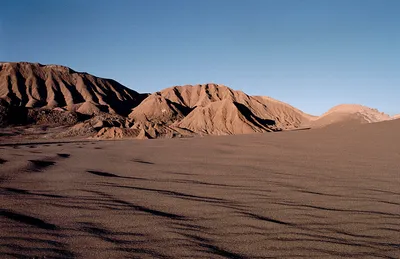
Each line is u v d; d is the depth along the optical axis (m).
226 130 62.94
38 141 47.06
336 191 6.43
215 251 3.34
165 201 5.66
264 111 102.06
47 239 3.62
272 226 4.19
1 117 71.12
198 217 4.63
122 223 4.29
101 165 11.26
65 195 6.12
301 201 5.62
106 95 124.94
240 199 5.80
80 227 4.08
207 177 8.31
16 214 4.65
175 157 13.35
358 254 3.27
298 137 19.81
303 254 3.28
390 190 6.48
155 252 3.30
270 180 7.71
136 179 8.14
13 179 8.06
